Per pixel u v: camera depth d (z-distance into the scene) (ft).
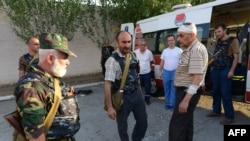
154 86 25.13
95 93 28.48
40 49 6.21
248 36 18.04
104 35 42.19
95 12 40.75
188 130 11.75
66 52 6.20
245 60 18.22
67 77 42.06
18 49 37.47
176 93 11.06
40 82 5.90
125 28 31.55
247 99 16.57
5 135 16.12
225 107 16.35
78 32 43.32
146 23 26.94
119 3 39.93
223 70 16.15
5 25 35.99
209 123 16.76
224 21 25.25
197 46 10.32
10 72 36.88
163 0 37.42
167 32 23.58
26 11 32.04
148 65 22.18
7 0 31.60
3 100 26.96
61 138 6.43
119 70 11.02
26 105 5.59
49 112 5.98
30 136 5.57
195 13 20.54
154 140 14.40
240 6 21.83
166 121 17.54
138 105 11.69
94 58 45.75
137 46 27.78
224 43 16.14
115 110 11.10
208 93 19.65
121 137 11.57
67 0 33.96
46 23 34.17
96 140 14.80
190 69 10.27
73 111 6.58
